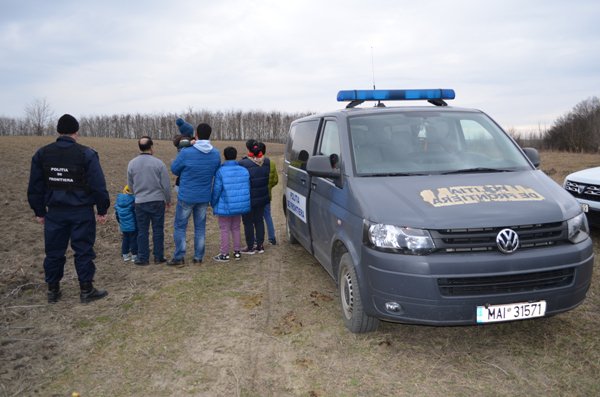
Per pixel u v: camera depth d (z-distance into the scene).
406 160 4.43
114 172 19.08
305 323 4.52
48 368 3.75
